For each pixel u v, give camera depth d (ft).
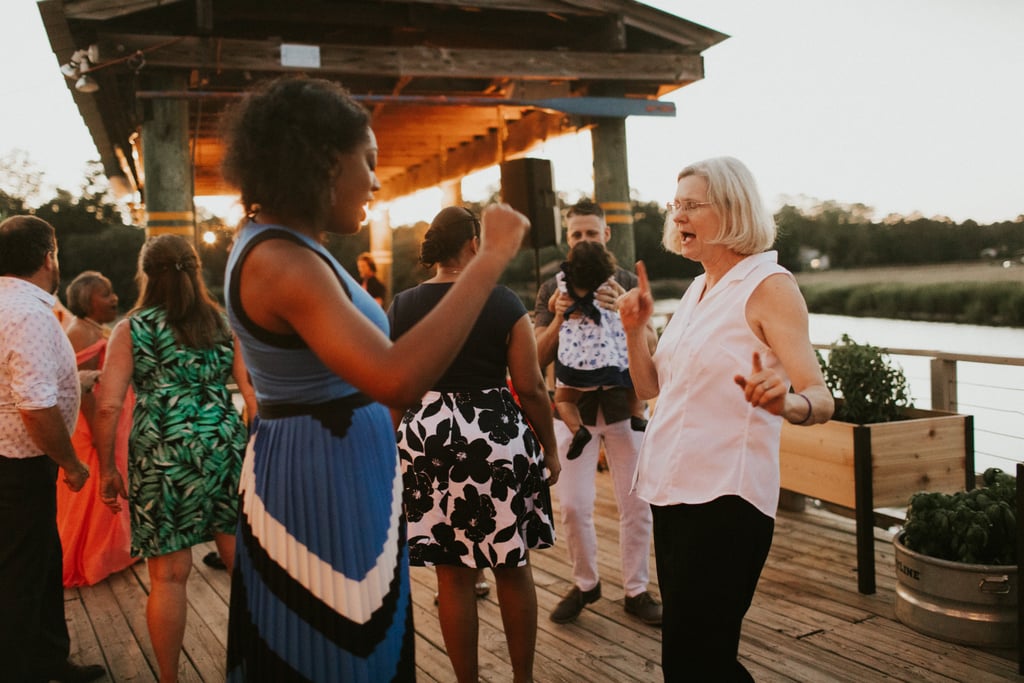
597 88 32.71
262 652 4.46
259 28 29.73
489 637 10.65
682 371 6.30
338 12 28.86
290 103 4.30
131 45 24.99
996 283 53.31
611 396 10.75
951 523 9.93
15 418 8.10
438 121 37.96
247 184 4.36
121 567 13.84
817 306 73.67
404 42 31.32
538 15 32.32
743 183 6.19
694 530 6.10
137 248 87.97
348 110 4.44
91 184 92.43
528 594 8.29
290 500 4.42
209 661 10.28
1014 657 9.36
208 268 58.44
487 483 7.86
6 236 8.40
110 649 10.80
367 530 4.51
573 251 10.44
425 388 4.02
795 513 15.85
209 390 9.07
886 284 64.54
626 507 10.94
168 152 25.81
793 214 87.76
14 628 8.06
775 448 6.15
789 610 11.02
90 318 14.08
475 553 7.86
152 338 8.87
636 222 90.43
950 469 11.89
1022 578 8.86
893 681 8.89
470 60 29.45
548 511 8.40
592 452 10.93
